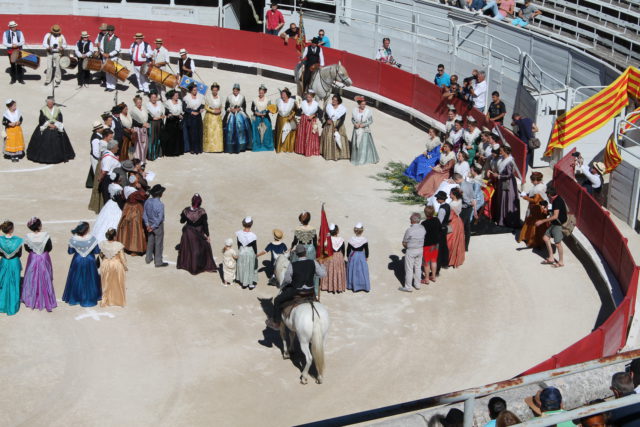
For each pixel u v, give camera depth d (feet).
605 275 62.85
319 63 88.53
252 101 91.81
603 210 65.51
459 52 101.91
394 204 74.69
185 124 81.56
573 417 27.48
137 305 58.70
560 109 85.87
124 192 64.64
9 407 48.47
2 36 104.68
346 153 82.84
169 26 105.60
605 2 110.63
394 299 61.05
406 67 102.47
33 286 56.95
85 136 85.05
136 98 77.51
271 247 60.13
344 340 56.13
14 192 73.51
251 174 79.30
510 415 33.68
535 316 59.36
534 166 81.05
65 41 98.27
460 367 53.62
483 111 88.43
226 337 55.93
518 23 108.47
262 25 118.11
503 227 71.20
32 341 54.34
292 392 50.70
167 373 52.06
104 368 52.24
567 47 92.84
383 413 28.84
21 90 94.73
